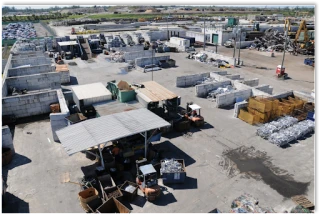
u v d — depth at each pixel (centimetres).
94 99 2319
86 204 1403
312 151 1958
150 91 2423
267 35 6216
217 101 2658
